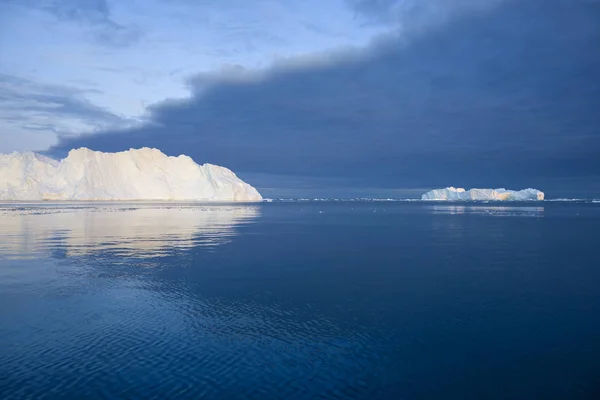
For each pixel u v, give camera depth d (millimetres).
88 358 10805
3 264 23938
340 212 101062
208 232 44375
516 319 14188
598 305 15867
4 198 146000
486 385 9625
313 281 20094
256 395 9016
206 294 17391
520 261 26062
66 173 158625
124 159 171500
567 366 10594
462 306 15750
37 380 9641
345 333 12797
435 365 10602
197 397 8914
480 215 84188
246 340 12141
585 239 38531
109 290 17906
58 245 32281
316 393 9148
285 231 47031
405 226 55031
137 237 38469
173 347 11578
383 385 9547
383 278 20875
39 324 13359
